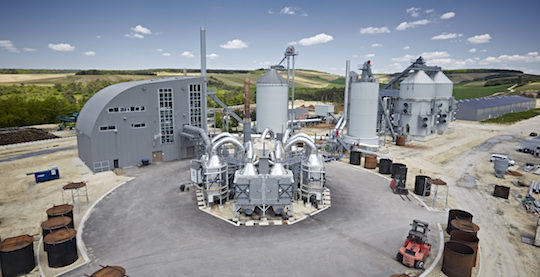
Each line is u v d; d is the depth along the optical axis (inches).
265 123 2391.7
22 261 785.6
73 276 791.7
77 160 1979.6
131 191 1411.2
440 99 2930.6
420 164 1956.2
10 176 1636.3
